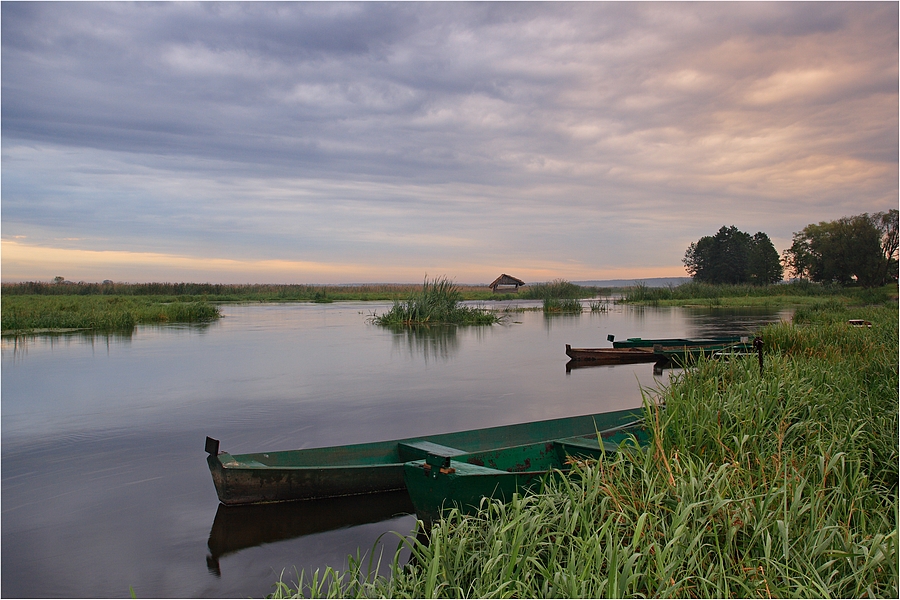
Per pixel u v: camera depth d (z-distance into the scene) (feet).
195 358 56.54
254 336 76.28
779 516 14.11
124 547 18.04
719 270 275.18
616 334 78.02
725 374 27.35
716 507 13.24
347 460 22.91
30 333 79.41
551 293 173.68
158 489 22.62
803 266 222.48
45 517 20.08
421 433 30.32
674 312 123.24
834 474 16.79
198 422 32.63
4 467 25.22
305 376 46.88
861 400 24.06
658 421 18.47
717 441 17.67
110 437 29.78
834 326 45.50
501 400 38.29
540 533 13.94
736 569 12.55
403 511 20.42
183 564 17.06
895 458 18.86
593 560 12.26
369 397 39.06
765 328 47.96
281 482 20.47
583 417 27.40
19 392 40.50
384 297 190.90
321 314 119.14
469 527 14.89
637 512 14.03
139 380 44.91
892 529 14.30
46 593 15.60
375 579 13.57
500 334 78.84
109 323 87.71
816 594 11.62
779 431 18.85
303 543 18.30
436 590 12.39
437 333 80.38
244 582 16.19
